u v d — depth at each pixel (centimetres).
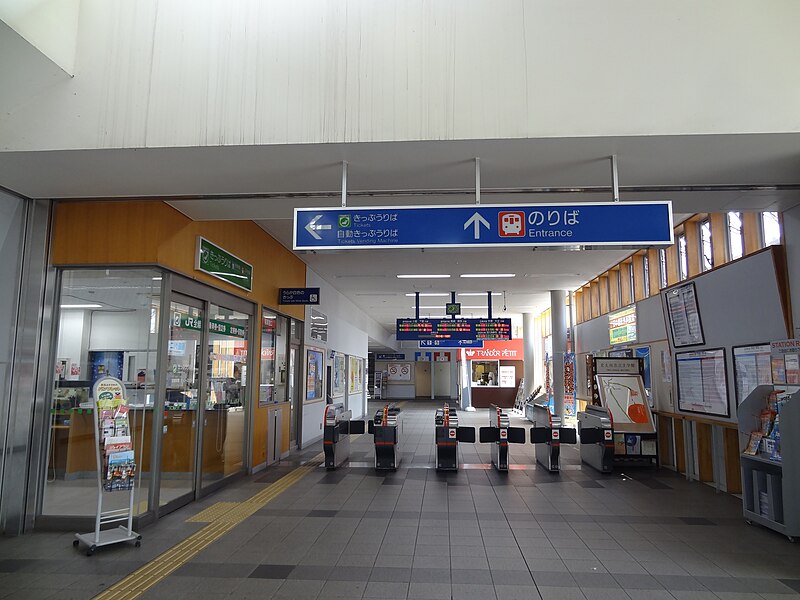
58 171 485
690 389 850
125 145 430
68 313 589
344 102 425
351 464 960
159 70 436
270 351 959
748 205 594
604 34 420
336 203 584
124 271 595
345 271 1250
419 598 387
